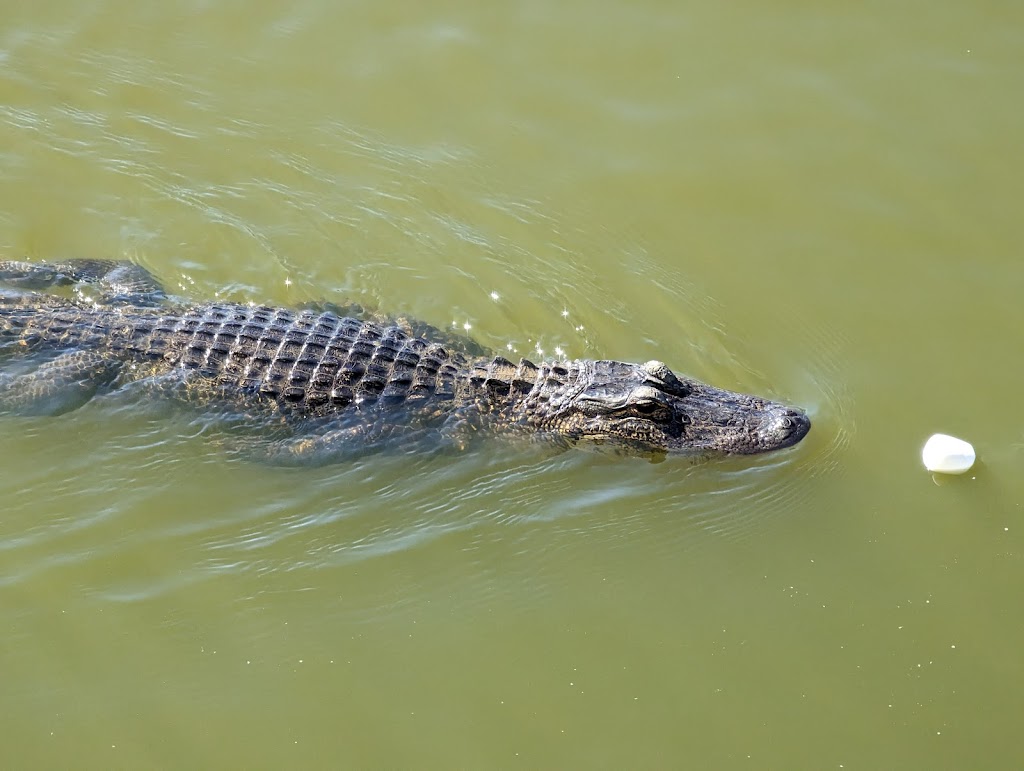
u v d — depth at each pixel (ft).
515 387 34.65
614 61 45.93
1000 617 28.53
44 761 25.22
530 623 28.63
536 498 32.35
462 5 48.03
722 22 47.44
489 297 38.11
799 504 31.63
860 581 29.55
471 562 30.27
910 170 41.70
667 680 27.22
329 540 30.76
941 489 31.73
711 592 29.45
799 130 43.24
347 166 42.24
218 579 29.50
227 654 27.63
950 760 25.57
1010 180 41.19
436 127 43.62
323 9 47.67
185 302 37.29
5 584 28.86
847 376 35.17
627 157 42.47
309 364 33.65
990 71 45.11
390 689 26.91
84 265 38.11
